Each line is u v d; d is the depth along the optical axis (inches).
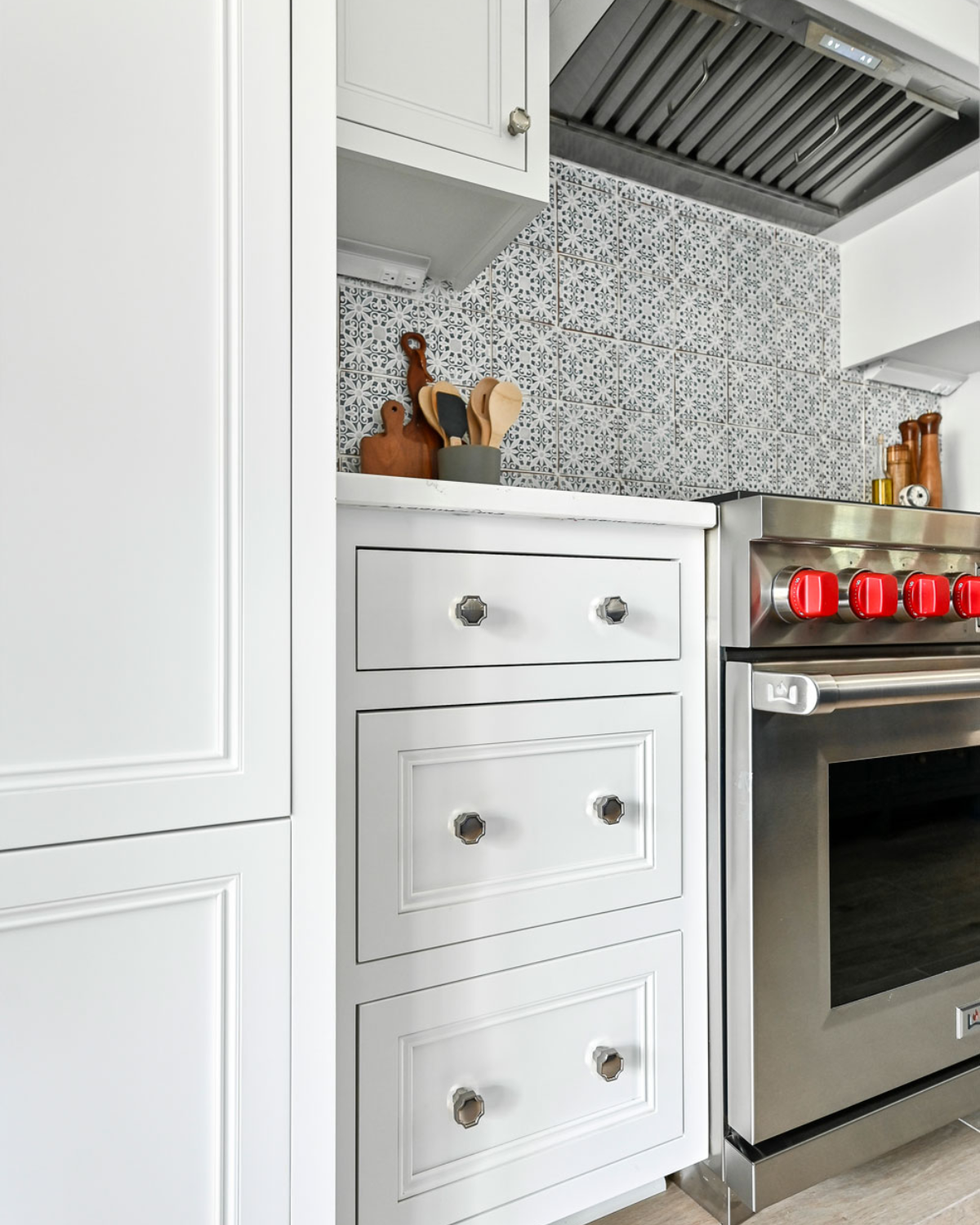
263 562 22.2
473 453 41.5
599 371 53.1
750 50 41.7
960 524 39.9
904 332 59.1
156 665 20.7
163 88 21.1
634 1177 33.2
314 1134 22.6
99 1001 20.1
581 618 32.4
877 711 36.9
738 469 58.9
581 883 32.1
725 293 58.7
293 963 22.4
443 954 29.1
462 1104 28.4
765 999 33.3
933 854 39.3
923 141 51.4
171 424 21.0
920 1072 37.7
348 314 45.1
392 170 34.5
